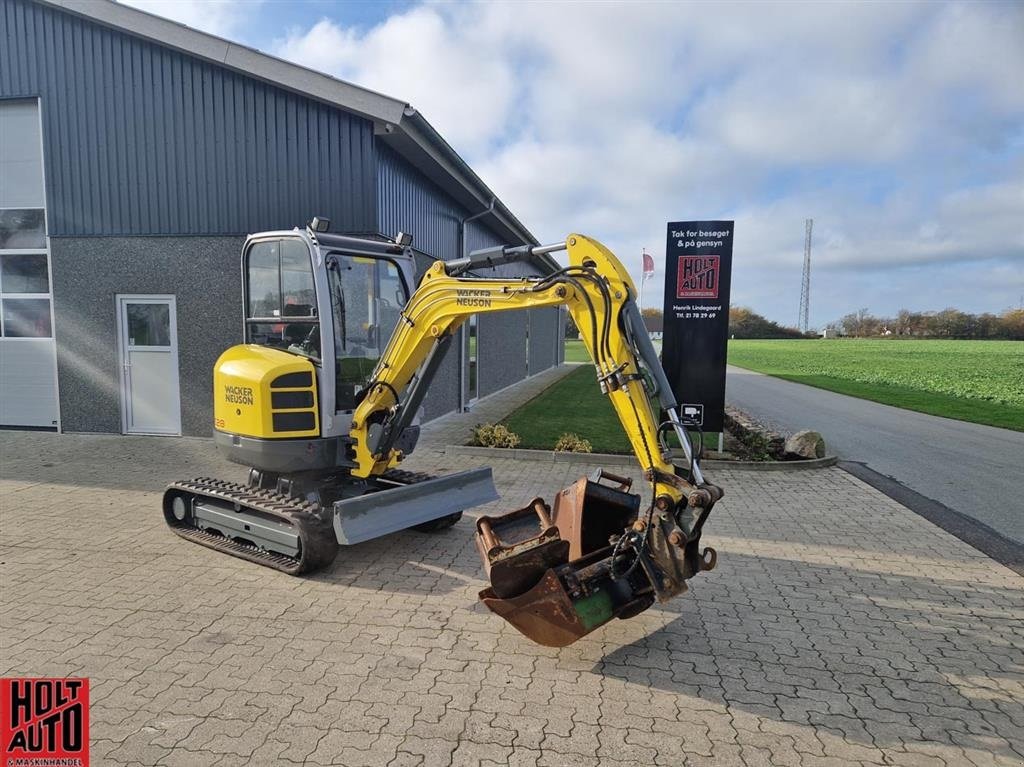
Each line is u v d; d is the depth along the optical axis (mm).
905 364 39219
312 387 5316
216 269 10047
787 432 12406
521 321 21969
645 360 3834
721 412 9266
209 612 4344
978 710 3375
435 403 12617
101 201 10258
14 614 4277
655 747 3018
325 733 3059
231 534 5457
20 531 5930
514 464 9023
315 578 4953
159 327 10352
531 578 3705
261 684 3477
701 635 4156
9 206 10672
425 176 11680
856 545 5871
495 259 4535
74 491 7258
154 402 10461
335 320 5520
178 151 9945
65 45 10117
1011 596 4812
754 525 6426
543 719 3215
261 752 2910
